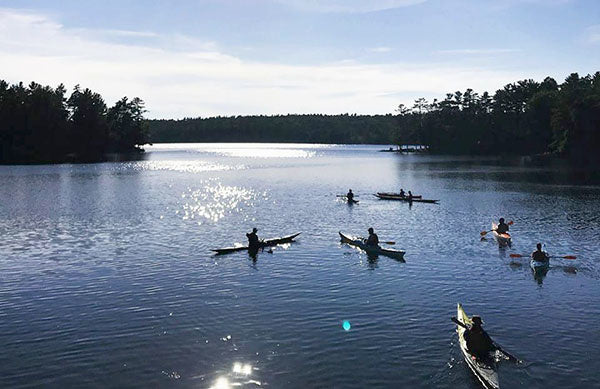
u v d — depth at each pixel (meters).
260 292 21.92
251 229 37.31
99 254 29.11
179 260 27.61
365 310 19.64
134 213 45.19
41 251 29.92
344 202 53.00
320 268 25.83
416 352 16.03
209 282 23.45
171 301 20.83
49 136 138.62
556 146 118.00
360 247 30.23
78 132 151.00
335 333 17.47
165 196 58.38
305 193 61.66
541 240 32.56
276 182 77.00
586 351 15.97
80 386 14.08
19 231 36.38
